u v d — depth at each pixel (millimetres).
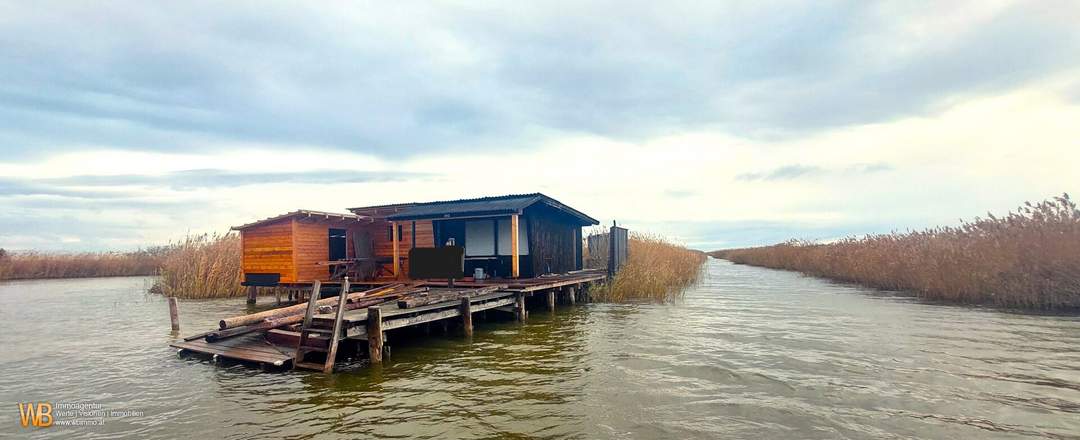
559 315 15930
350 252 20625
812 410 6930
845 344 11055
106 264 40406
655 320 14750
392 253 20812
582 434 6102
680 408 7031
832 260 29719
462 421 6523
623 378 8523
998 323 13172
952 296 17844
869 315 14984
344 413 6828
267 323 9969
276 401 7336
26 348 11336
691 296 21156
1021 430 6176
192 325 14438
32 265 37531
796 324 13734
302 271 18609
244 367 9273
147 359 10078
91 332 13398
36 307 19109
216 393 7754
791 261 39969
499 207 17438
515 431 6191
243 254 19562
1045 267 15867
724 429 6266
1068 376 8359
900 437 5996
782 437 6016
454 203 20469
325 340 8961
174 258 23562
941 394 7543
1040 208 17203
